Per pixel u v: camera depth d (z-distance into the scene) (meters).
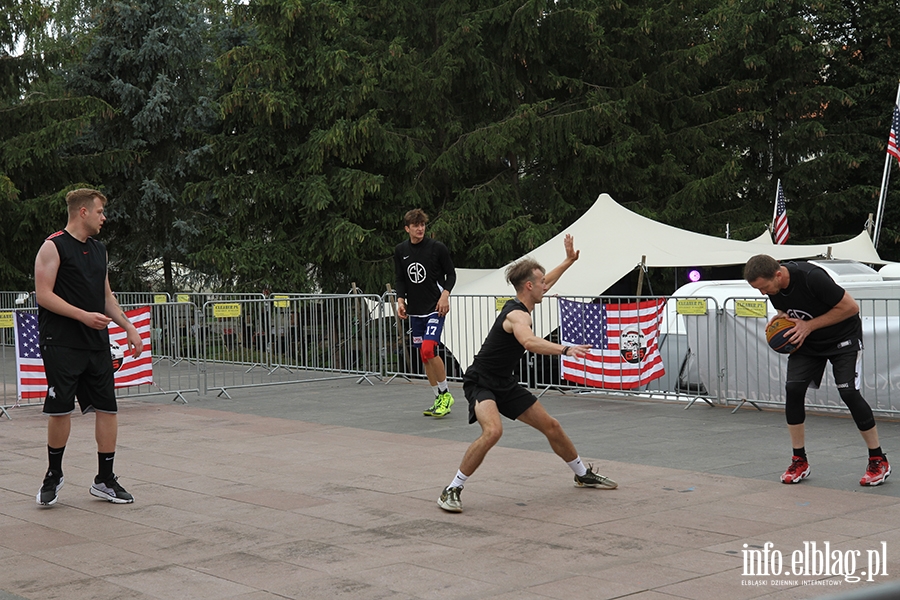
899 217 29.34
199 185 23.84
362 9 24.83
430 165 24.41
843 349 6.68
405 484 6.98
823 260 14.88
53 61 24.41
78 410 11.45
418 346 10.66
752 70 27.89
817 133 27.70
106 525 5.94
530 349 6.03
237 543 5.44
